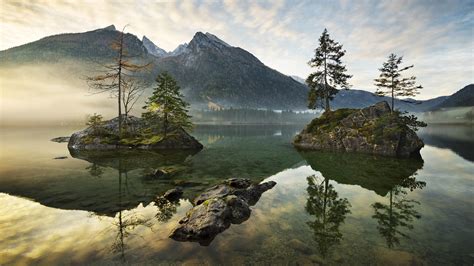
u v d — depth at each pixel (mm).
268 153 35750
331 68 44719
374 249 8891
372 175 22000
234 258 8125
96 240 9281
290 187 18094
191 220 10547
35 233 9805
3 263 7617
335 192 16719
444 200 14914
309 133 43625
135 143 37438
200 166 25703
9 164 24703
